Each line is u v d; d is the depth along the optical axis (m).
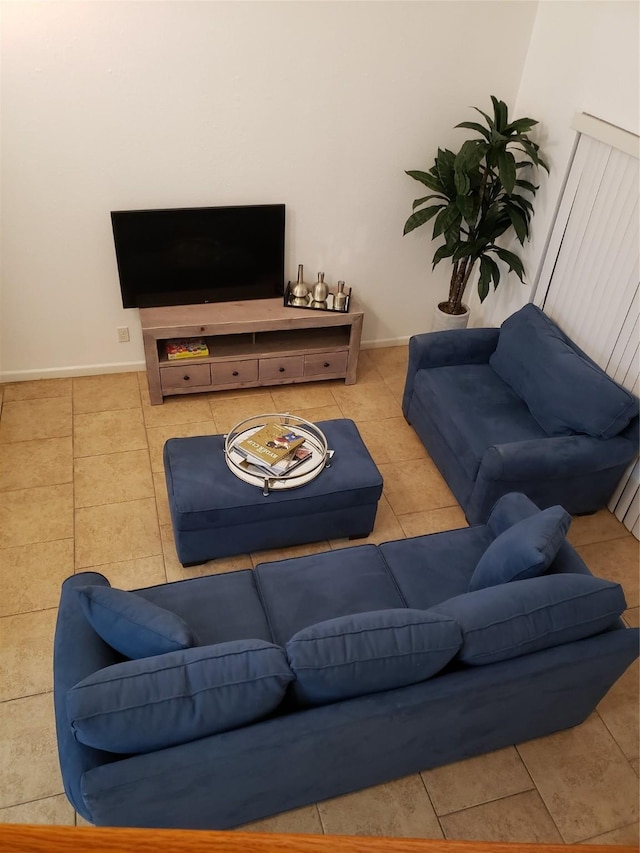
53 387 4.18
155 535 3.23
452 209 3.80
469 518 3.34
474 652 1.96
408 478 3.70
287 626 2.35
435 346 3.77
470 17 3.67
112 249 3.88
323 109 3.76
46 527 3.23
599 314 3.51
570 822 2.30
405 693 1.92
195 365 3.99
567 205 3.68
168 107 3.53
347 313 4.09
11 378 4.18
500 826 2.27
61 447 3.71
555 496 3.29
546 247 3.93
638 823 2.31
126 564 3.08
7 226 3.66
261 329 3.98
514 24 3.75
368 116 3.86
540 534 2.25
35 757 2.36
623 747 2.52
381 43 3.63
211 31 3.37
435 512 3.50
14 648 2.69
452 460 3.48
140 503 3.40
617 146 3.17
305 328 4.30
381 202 4.20
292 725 1.82
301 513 2.96
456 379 3.74
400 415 4.18
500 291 4.45
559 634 2.06
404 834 2.23
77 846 0.48
